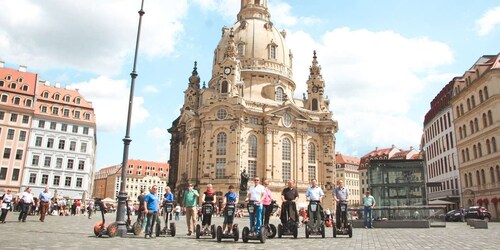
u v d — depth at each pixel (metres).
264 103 94.62
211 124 89.25
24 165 90.50
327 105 106.44
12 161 89.38
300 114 96.50
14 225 28.58
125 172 22.31
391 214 35.47
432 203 68.38
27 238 18.59
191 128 95.25
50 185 93.12
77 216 56.19
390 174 41.44
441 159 85.94
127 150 22.55
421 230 29.91
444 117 83.69
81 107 101.00
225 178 85.50
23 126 92.06
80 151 98.44
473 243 18.77
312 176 96.12
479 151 67.69
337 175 171.12
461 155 74.62
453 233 26.17
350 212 36.78
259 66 101.69
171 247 16.59
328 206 95.00
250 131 90.56
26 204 33.06
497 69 61.44
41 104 96.06
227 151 87.06
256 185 19.80
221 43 108.62
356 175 174.38
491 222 50.81
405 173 41.03
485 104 64.56
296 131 94.88
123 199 21.98
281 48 106.81
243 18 111.44
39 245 15.88
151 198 21.48
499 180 60.81
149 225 21.30
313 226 21.81
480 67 67.88
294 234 21.53
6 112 90.62
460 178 74.62
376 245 17.91
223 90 92.62
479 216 53.28
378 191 41.38
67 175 95.69
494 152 62.31
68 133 97.69
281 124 93.31
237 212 71.62
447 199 76.94
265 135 91.06
